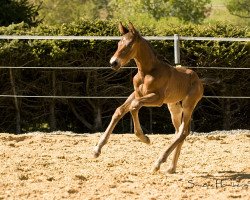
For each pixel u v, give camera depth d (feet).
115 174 33.63
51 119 56.59
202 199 28.73
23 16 85.66
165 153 33.91
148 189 30.42
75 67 53.52
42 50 54.60
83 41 55.11
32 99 56.49
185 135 34.40
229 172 35.12
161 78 33.04
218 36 55.88
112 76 56.29
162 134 53.31
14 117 56.65
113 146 43.45
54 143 44.62
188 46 55.31
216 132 52.24
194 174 34.32
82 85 56.90
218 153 41.45
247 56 55.72
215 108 58.18
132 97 33.96
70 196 28.84
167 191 30.14
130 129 58.08
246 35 56.18
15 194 29.09
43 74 55.83
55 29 55.88
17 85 55.52
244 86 57.11
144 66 33.04
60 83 56.18
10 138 45.85
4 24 83.61
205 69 55.83
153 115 58.13
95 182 31.73
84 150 41.98
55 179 32.32
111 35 55.72
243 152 41.98
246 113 58.70
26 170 34.55
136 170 35.19
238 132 52.29
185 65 55.57
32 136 46.75
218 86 56.85
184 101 34.73
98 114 57.52
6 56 54.24
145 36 52.24
